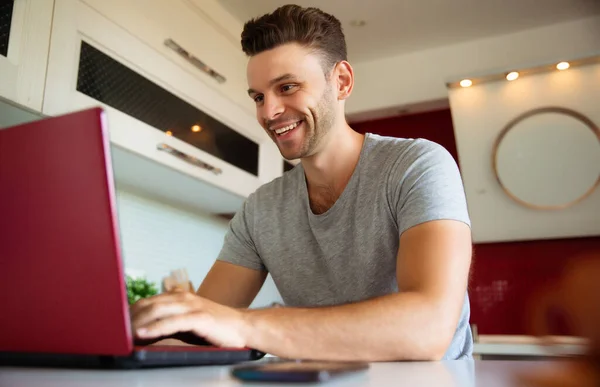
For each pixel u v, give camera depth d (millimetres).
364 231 1021
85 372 443
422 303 650
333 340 597
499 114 2508
